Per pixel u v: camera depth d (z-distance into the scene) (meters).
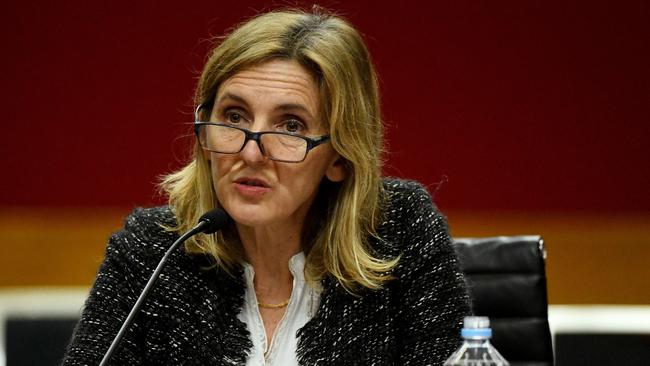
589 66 15.84
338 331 5.96
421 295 6.14
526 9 15.80
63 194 16.31
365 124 5.89
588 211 15.97
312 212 6.16
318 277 6.07
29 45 16.11
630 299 15.88
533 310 7.38
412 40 15.83
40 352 8.22
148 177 16.17
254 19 5.82
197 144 6.00
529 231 16.00
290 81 5.57
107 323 5.99
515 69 15.87
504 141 15.93
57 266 16.39
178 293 6.05
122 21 16.03
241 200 5.59
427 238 6.29
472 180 15.95
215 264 6.11
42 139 16.23
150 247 6.19
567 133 15.91
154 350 6.01
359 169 5.95
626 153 15.85
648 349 7.87
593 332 8.00
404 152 15.93
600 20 15.77
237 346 5.94
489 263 7.48
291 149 5.56
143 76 16.06
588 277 15.98
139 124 16.12
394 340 6.05
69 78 16.14
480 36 15.83
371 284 6.02
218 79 5.66
